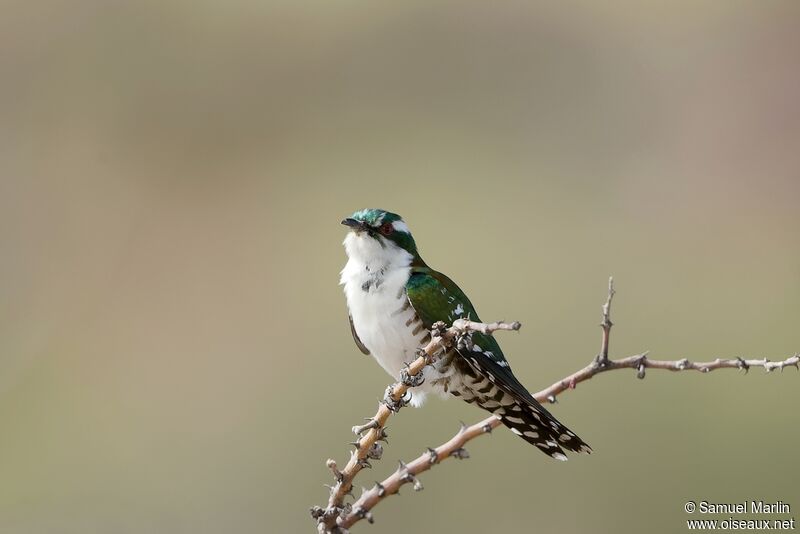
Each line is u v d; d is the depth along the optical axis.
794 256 15.45
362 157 18.94
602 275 15.02
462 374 7.26
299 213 17.75
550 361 13.15
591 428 11.18
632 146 18.25
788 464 10.77
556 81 20.19
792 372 11.39
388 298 7.38
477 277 15.49
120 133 18.94
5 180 17.48
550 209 16.95
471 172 18.23
